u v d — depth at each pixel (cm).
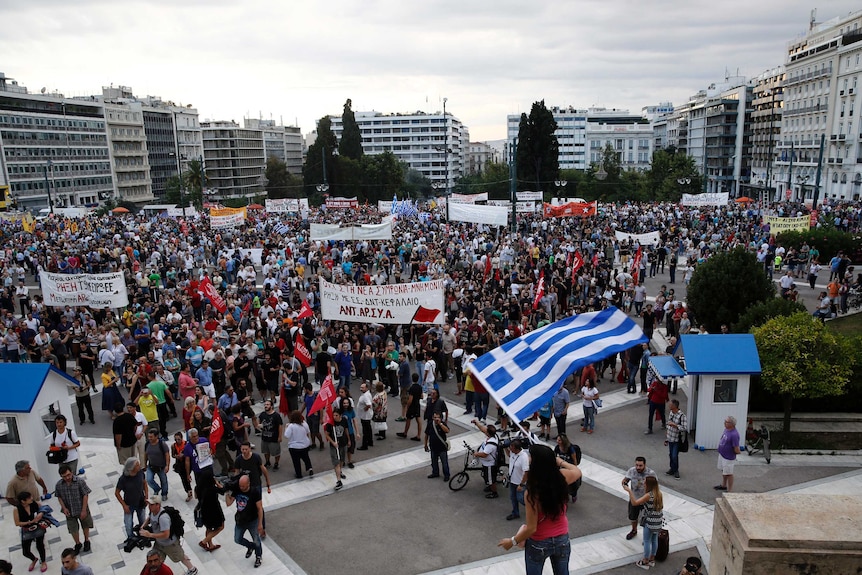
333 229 3594
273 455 1555
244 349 1945
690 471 1493
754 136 13438
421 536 1251
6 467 1436
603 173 10706
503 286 3116
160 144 15238
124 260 3916
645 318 2525
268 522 1319
